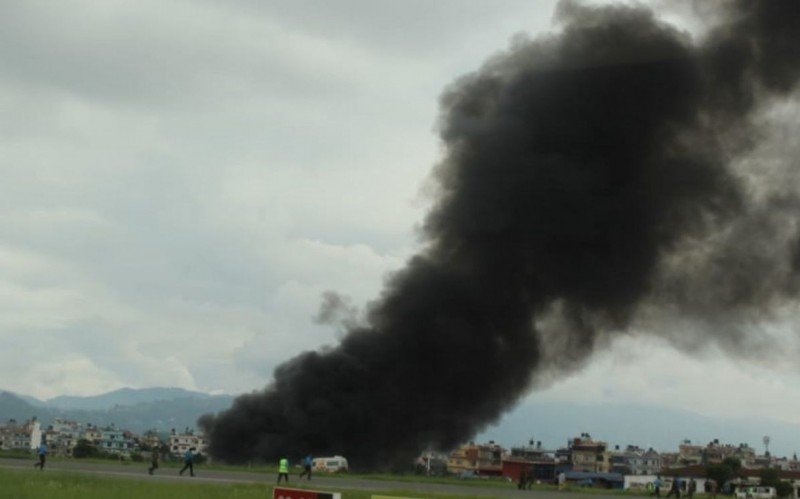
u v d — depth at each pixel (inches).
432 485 2994.6
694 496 4060.0
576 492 3516.2
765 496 5073.8
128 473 2506.2
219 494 1689.2
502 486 3782.0
